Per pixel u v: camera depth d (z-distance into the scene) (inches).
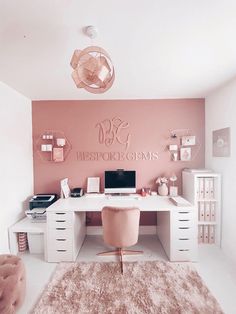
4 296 59.9
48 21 50.8
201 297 71.0
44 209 108.6
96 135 124.5
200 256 98.9
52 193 125.0
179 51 67.8
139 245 112.0
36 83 95.7
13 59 71.3
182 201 100.0
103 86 55.9
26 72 82.7
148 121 124.3
